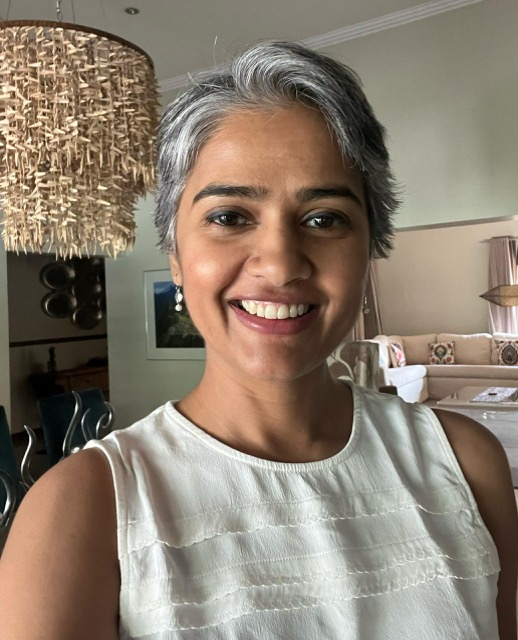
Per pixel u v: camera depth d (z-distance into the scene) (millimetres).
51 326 6660
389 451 713
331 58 618
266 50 593
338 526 619
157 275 4887
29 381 6289
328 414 736
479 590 647
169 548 555
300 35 3691
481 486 742
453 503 696
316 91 580
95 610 517
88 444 626
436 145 3406
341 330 642
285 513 612
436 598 611
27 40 1614
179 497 595
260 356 610
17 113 1625
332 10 3402
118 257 5090
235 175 585
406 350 7652
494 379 6727
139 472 592
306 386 668
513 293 4746
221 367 661
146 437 647
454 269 7938
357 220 632
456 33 3322
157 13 3367
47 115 1639
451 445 760
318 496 629
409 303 8273
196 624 529
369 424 738
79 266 6918
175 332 4824
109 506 561
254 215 604
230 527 589
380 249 752
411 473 706
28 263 6367
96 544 535
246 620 548
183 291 666
